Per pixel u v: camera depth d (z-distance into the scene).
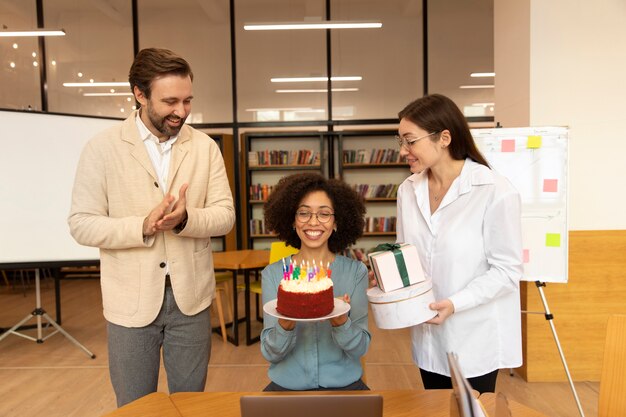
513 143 2.57
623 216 2.87
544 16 2.81
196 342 1.56
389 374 3.10
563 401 2.65
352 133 6.11
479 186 1.47
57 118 3.34
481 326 1.50
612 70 2.81
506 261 1.43
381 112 6.27
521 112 2.97
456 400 0.66
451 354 0.71
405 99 6.23
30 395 2.85
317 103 6.33
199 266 1.55
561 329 2.91
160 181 1.52
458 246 1.48
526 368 2.94
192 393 1.18
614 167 2.84
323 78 6.29
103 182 1.46
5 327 4.37
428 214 1.57
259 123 6.32
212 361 3.38
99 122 3.45
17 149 3.27
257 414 0.82
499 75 3.37
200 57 6.29
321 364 1.42
